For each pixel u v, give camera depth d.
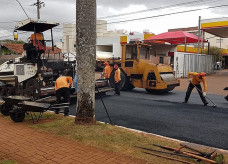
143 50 12.62
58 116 7.16
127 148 4.50
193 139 5.34
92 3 5.67
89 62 5.70
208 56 27.06
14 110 6.57
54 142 4.86
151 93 12.46
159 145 4.66
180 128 6.18
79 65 5.74
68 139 5.01
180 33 23.44
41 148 4.53
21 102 6.64
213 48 42.53
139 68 12.12
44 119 6.89
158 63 12.64
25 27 10.27
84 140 4.89
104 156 4.16
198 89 9.23
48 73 10.09
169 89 12.37
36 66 9.79
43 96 9.24
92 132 5.30
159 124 6.54
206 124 6.55
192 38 23.84
